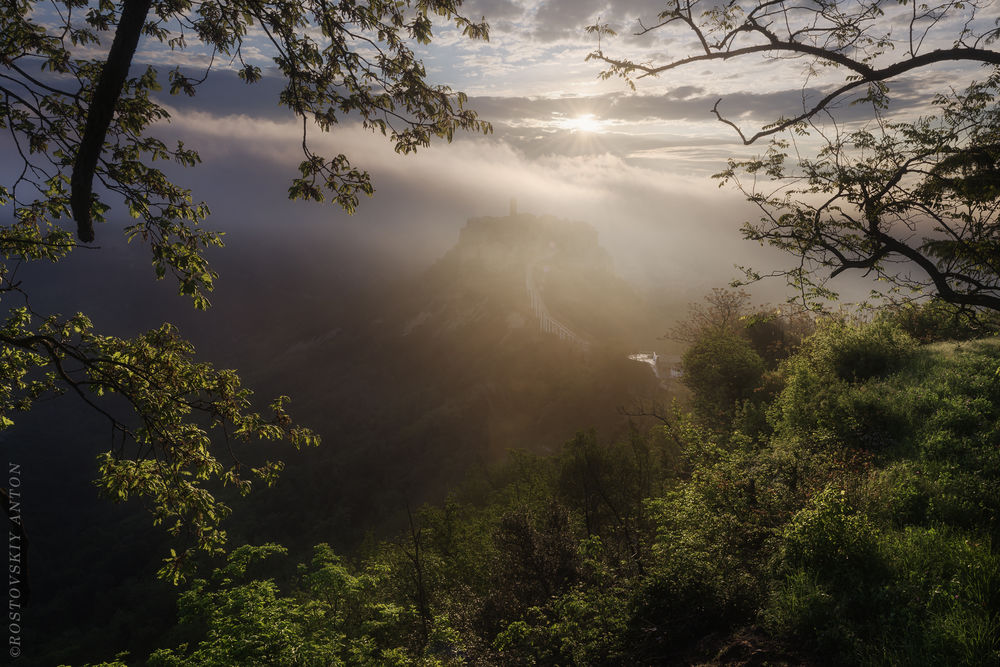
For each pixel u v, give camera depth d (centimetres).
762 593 641
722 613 632
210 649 686
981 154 402
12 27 559
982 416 987
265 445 13125
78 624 7950
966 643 462
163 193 624
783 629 572
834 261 467
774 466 898
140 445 639
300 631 734
